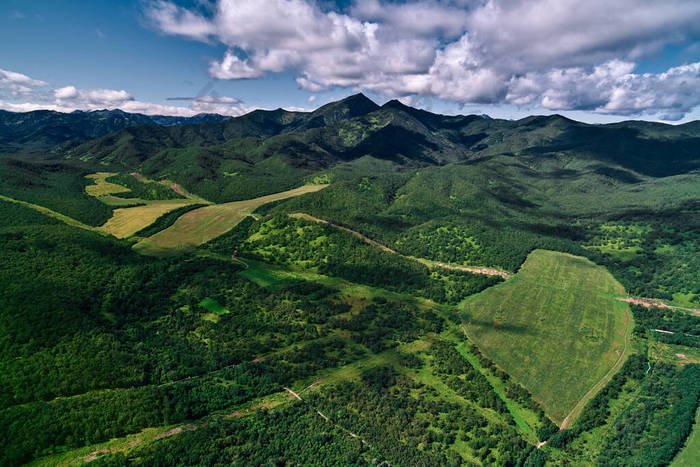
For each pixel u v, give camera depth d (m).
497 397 156.25
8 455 108.56
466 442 134.12
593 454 132.12
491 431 139.12
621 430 141.62
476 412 148.38
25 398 126.31
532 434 140.88
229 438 128.75
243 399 149.62
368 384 160.50
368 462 123.19
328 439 131.62
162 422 132.62
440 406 149.88
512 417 147.62
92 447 118.00
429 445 131.62
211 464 118.19
